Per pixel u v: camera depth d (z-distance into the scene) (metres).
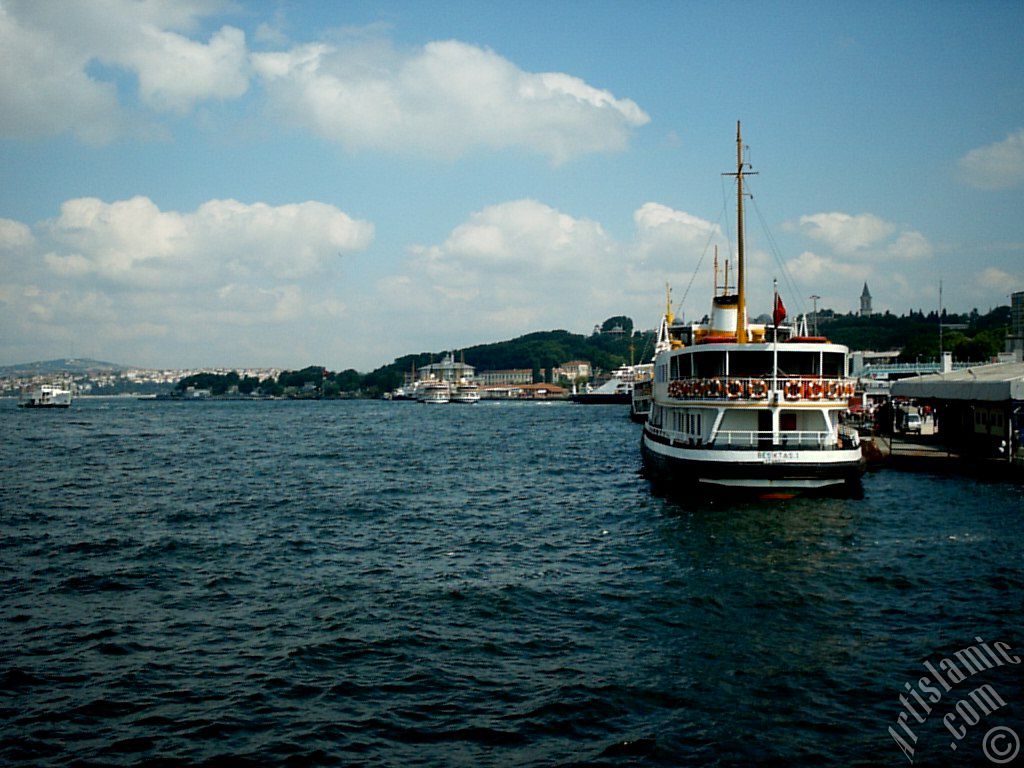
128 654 27.00
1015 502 51.34
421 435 129.25
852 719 21.95
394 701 23.38
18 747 20.84
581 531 45.66
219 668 25.80
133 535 45.25
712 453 47.72
